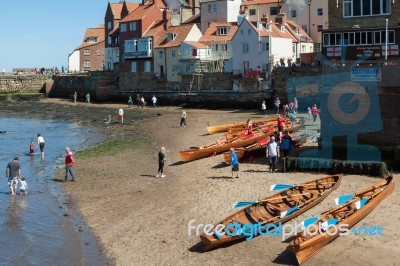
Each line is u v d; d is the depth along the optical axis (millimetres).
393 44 39438
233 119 58312
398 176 28047
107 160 39906
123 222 24578
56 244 22172
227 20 84938
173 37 82750
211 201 26359
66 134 57375
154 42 85375
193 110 71125
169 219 24281
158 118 64750
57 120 70938
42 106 89188
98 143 49750
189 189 29359
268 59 69312
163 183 31547
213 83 73875
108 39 103688
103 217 25609
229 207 25047
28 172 37219
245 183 29203
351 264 17781
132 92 86312
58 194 30484
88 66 120750
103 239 22547
